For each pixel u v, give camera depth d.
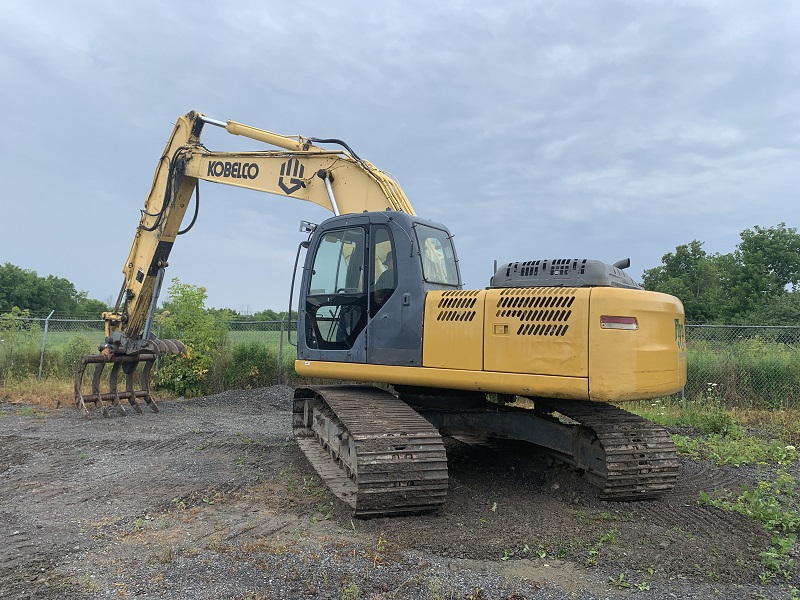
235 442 8.04
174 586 3.50
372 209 7.55
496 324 5.09
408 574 3.69
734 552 4.15
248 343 14.02
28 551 4.11
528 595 3.45
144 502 5.34
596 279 5.01
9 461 6.93
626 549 4.14
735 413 10.34
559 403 5.89
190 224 9.85
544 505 5.27
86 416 9.94
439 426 6.29
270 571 3.72
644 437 5.39
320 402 7.21
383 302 5.86
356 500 4.63
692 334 11.69
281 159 8.58
